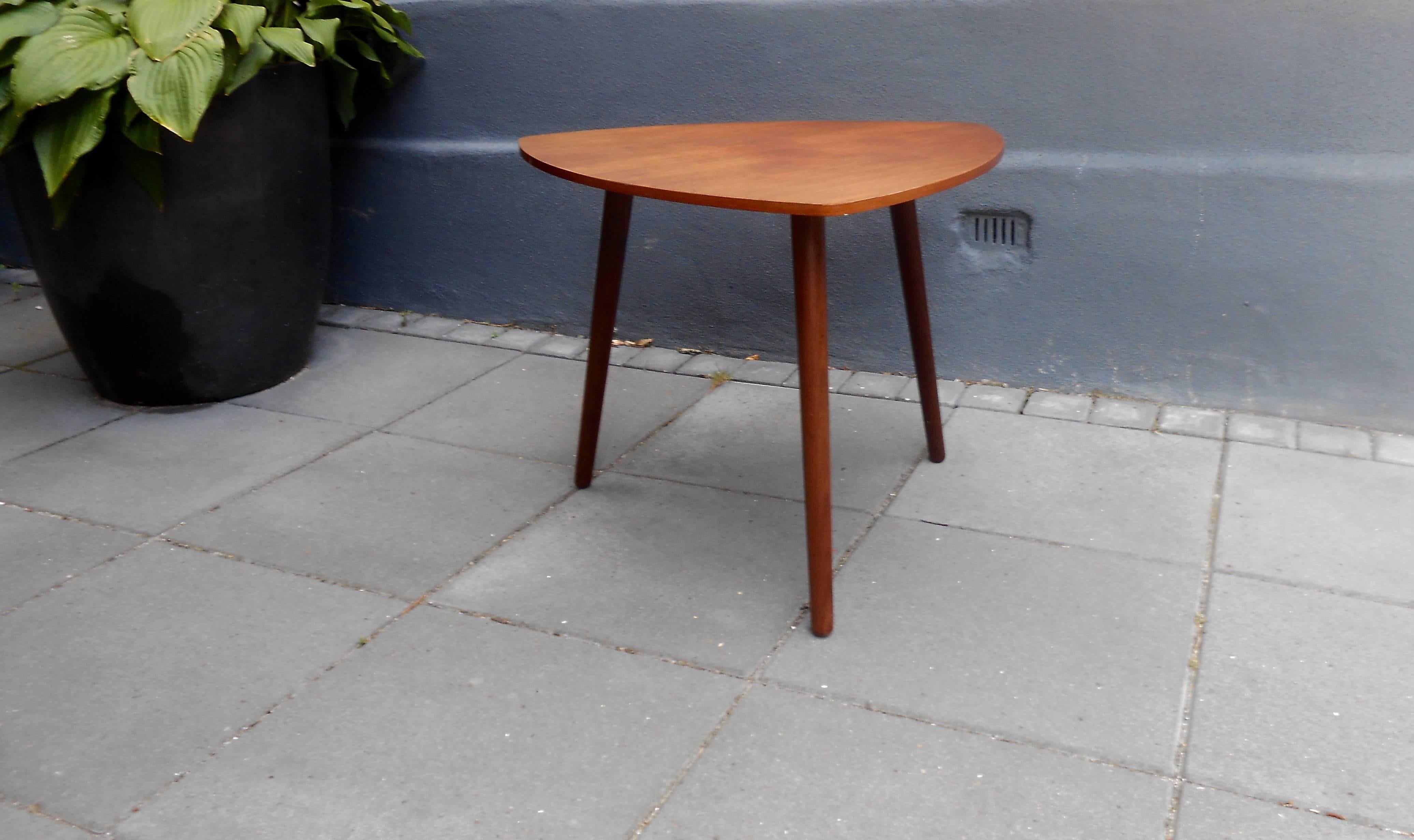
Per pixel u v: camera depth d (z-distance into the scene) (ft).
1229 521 7.80
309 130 10.60
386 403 10.56
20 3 9.04
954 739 5.77
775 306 11.01
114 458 9.50
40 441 9.91
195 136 9.46
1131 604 6.89
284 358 11.05
